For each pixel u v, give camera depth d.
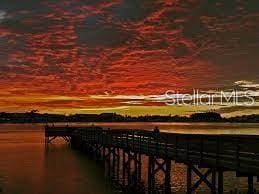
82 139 58.75
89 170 41.22
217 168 18.36
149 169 27.02
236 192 28.19
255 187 30.20
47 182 34.22
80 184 33.19
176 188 30.77
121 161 50.31
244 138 16.34
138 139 29.12
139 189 29.69
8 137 115.81
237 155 16.55
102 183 33.69
